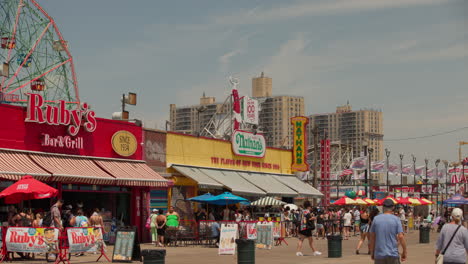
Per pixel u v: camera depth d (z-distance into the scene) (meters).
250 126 53.81
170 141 38.38
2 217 27.89
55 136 30.64
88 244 21.41
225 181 40.59
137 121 35.94
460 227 12.66
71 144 31.42
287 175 51.84
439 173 75.06
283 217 41.47
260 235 30.22
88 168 31.30
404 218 52.72
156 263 17.00
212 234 31.92
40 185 22.81
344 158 104.12
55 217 22.80
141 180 33.41
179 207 38.59
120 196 34.44
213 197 34.16
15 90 64.81
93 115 32.41
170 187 37.84
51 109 30.06
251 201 45.97
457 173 75.25
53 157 30.14
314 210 41.41
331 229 45.25
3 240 21.28
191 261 23.05
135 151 35.44
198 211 39.34
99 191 32.84
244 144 45.56
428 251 28.58
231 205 43.59
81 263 21.61
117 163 33.78
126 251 21.81
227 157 43.97
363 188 78.38
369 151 66.88
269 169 49.38
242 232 30.52
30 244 20.83
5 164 27.06
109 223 32.88
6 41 67.38
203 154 41.31
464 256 12.57
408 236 46.16
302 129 52.78
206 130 49.72
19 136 28.91
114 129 34.22
